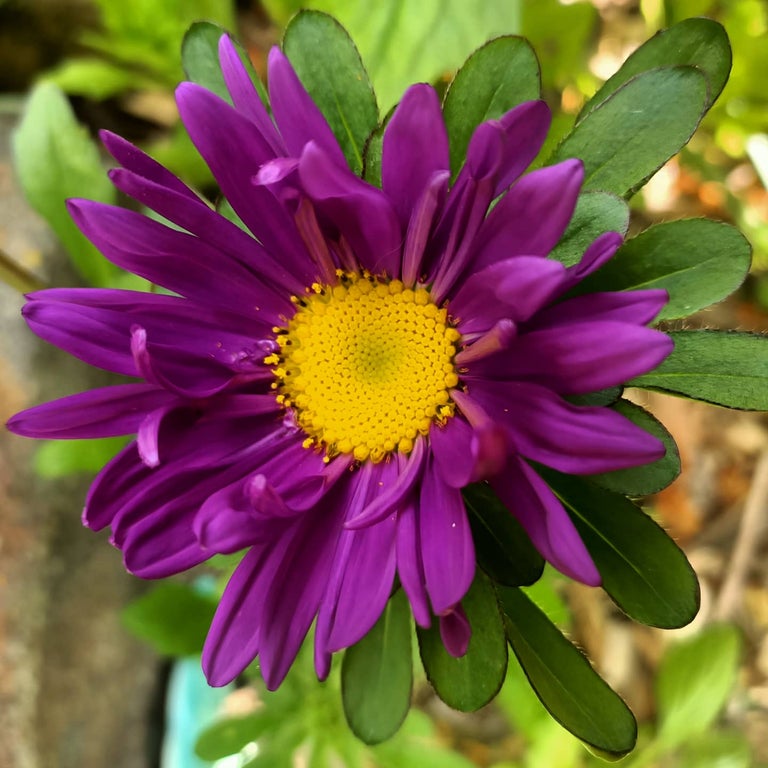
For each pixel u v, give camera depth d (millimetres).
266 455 98
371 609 84
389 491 88
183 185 88
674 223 85
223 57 83
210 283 94
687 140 82
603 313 74
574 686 91
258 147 83
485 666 89
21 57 223
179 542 89
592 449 73
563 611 126
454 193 81
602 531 90
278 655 86
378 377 95
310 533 93
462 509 80
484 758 213
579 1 184
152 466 83
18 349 177
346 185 77
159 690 206
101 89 208
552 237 74
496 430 69
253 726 150
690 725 177
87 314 88
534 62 88
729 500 229
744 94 195
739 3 182
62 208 147
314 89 97
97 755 192
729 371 86
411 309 94
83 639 188
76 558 185
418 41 146
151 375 82
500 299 75
